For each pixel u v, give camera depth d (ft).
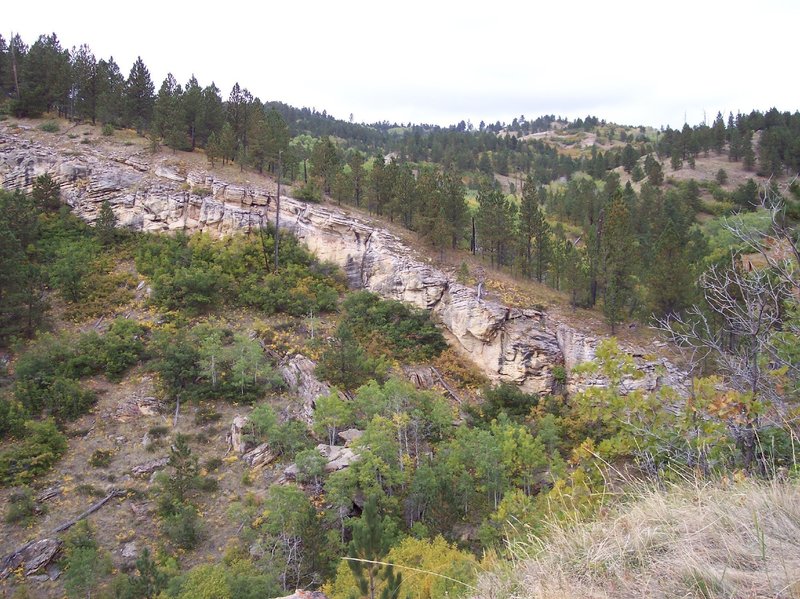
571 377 104.47
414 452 81.82
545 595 12.02
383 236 134.92
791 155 258.78
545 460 71.82
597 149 493.36
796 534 11.51
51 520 69.41
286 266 130.11
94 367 98.07
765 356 22.67
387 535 58.13
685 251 111.04
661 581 11.16
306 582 58.54
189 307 114.01
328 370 96.48
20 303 103.45
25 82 181.06
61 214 139.74
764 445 20.84
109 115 174.50
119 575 61.41
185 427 87.45
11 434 81.92
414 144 384.88
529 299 119.34
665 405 25.89
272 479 76.02
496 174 364.99
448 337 117.39
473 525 66.85
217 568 56.29
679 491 15.49
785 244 21.44
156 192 142.61
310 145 308.81
